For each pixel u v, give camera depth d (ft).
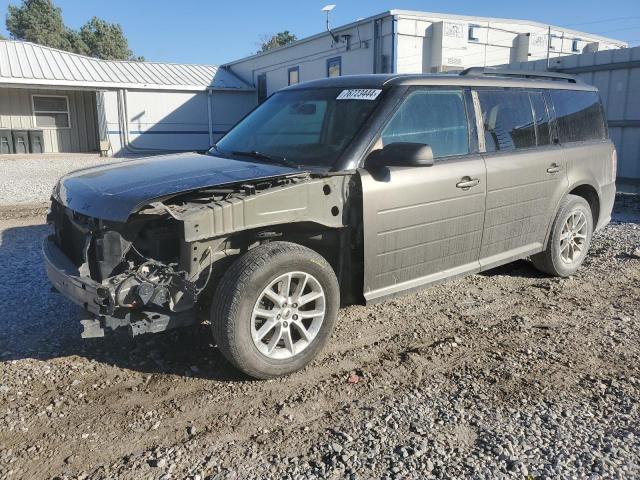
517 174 16.43
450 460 9.35
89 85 76.54
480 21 64.59
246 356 11.48
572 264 19.47
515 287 18.49
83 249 11.92
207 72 93.15
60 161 68.28
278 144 14.71
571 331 14.87
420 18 60.64
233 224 11.23
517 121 17.04
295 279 12.25
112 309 10.67
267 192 11.66
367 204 12.93
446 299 17.26
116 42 226.99
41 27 215.92
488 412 10.84
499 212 16.14
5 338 13.92
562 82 19.38
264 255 11.57
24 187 43.32
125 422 10.48
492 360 13.11
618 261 21.57
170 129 84.84
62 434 10.08
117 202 10.93
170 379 12.10
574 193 19.94
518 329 14.98
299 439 9.96
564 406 11.07
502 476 8.93
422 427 10.30
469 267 15.81
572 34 74.02
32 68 75.56
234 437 10.03
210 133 88.22
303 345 12.41
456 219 14.92
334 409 10.96
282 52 80.79
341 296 13.88
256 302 11.48
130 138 82.02
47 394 11.41
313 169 12.94
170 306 11.11
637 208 33.50
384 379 12.17
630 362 13.05
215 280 12.19
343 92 15.06
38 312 15.58
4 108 75.20
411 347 13.83
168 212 10.78
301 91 16.53
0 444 9.76
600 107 20.68
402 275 14.16
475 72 16.74
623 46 81.87
